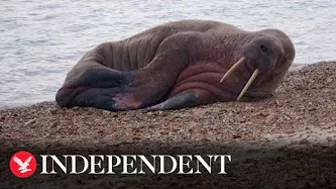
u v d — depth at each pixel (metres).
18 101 16.42
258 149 10.13
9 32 26.81
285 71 13.38
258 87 13.30
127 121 12.47
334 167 9.04
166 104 13.05
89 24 28.62
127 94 13.36
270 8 32.19
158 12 31.58
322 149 9.84
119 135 11.53
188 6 33.00
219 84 13.26
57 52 22.80
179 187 8.66
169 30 13.97
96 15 30.70
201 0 34.41
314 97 13.48
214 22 13.88
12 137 11.75
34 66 20.58
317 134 10.66
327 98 13.31
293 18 29.83
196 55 13.45
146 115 12.74
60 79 18.97
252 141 10.63
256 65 12.86
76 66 14.10
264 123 11.72
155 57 13.54
